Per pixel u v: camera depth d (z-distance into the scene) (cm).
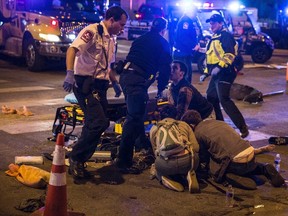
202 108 725
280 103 1154
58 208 462
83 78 576
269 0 3553
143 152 678
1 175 597
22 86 1234
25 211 502
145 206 528
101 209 515
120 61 636
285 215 525
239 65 827
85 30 566
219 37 819
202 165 629
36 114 934
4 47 1631
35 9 1515
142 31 2558
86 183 584
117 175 617
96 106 577
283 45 2978
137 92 615
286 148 775
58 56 1462
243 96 1148
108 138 700
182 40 1039
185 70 721
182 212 517
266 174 601
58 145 463
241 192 579
